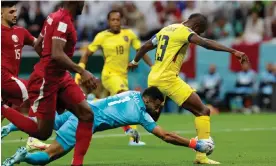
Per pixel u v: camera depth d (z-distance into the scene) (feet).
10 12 68.18
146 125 58.39
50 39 52.65
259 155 71.10
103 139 90.12
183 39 61.52
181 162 64.13
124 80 91.15
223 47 58.34
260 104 140.97
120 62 90.22
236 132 100.53
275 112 139.54
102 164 63.05
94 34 151.94
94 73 136.26
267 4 157.58
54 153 55.52
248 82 139.95
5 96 68.49
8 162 53.06
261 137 93.04
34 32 149.59
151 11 160.86
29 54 138.21
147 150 76.95
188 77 140.97
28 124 54.75
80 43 146.61
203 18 63.16
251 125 112.88
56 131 57.98
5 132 62.80
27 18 150.71
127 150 77.10
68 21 52.34
